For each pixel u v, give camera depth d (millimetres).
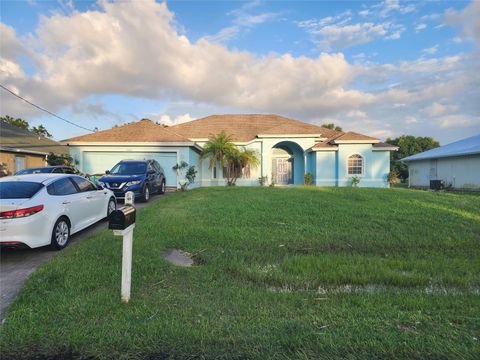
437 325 3219
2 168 18453
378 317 3396
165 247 6234
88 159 18578
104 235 6984
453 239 6832
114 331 3086
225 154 20844
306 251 6094
